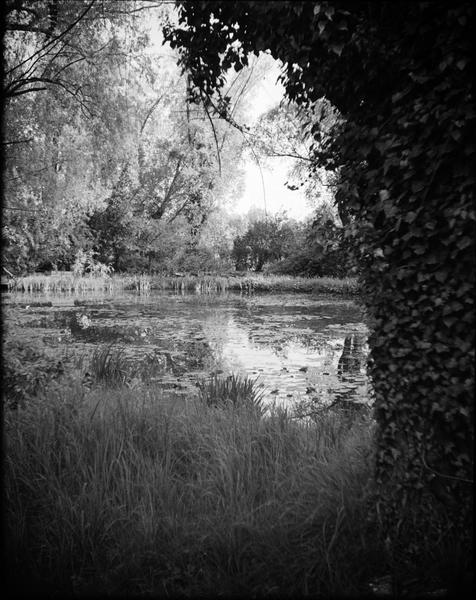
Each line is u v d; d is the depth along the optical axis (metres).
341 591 1.89
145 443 3.18
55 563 2.18
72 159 10.70
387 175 2.20
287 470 2.87
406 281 2.12
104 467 2.70
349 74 2.30
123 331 10.56
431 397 2.05
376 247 2.22
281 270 29.48
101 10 6.73
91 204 18.44
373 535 2.21
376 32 2.10
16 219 8.41
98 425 3.19
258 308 16.31
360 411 4.43
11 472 2.64
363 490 2.34
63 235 17.27
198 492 2.67
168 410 3.76
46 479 2.64
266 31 2.51
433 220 2.01
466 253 1.93
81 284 25.41
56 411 3.29
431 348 2.03
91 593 2.01
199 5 2.71
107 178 11.63
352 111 2.39
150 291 26.73
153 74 8.72
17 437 2.94
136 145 10.76
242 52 2.86
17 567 2.08
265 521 2.33
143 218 29.72
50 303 17.69
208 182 24.55
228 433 3.27
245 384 4.86
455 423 1.99
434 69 2.01
